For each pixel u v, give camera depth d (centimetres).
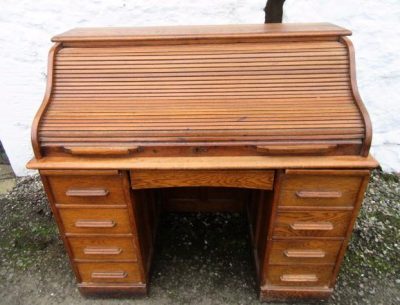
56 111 164
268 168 158
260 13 256
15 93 278
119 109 163
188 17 258
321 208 171
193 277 227
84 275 204
